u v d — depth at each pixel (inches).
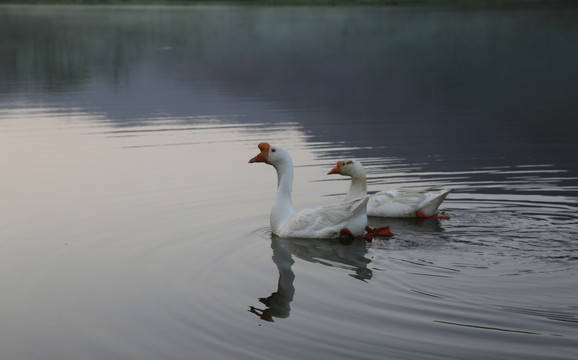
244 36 1910.7
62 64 1408.7
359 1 3479.3
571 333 260.5
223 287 319.6
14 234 407.8
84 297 313.4
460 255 353.4
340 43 1685.5
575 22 2049.7
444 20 2219.5
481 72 1185.4
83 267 352.2
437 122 772.6
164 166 581.6
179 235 401.4
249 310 291.3
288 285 319.0
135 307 300.4
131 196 488.7
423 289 306.7
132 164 591.2
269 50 1582.2
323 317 280.7
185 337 269.4
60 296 315.6
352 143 666.2
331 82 1111.0
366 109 867.4
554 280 313.3
